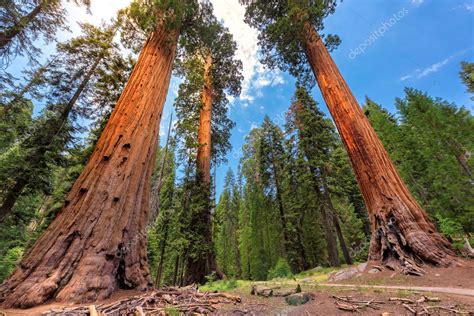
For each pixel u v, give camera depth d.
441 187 12.60
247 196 29.23
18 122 12.52
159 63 8.07
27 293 3.47
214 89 21.61
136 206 5.64
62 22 11.80
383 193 7.62
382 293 4.30
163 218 14.27
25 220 12.84
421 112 14.29
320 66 10.95
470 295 3.68
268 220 23.83
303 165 17.09
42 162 12.13
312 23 11.12
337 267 12.77
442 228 8.32
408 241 6.60
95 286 3.96
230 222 32.22
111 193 5.14
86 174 5.26
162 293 4.14
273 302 4.06
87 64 13.90
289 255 17.17
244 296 4.68
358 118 9.10
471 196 11.00
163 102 7.83
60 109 13.00
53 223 4.60
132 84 7.13
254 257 21.89
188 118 16.45
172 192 15.66
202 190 14.09
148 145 6.57
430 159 13.04
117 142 5.85
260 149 24.17
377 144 8.55
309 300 4.07
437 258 6.02
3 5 9.25
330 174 16.33
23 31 10.45
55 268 3.99
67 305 3.46
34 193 12.59
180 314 3.17
